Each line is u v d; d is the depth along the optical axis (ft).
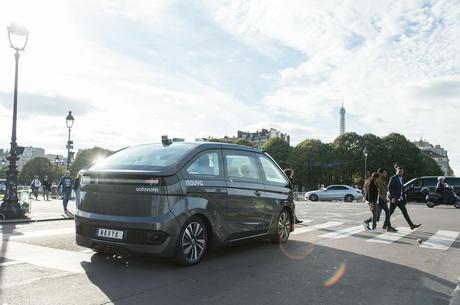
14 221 41.06
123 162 22.36
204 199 21.99
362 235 36.06
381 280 19.79
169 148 23.13
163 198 20.15
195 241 21.75
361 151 253.24
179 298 16.20
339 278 19.90
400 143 255.70
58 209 59.72
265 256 24.63
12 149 44.93
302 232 36.70
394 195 40.73
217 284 18.31
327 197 131.85
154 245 19.83
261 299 16.37
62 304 15.08
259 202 26.27
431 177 107.45
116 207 20.72
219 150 24.26
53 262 21.49
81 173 22.72
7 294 16.06
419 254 27.07
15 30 45.75
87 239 21.22
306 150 260.21
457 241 33.55
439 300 16.83
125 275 19.35
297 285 18.48
